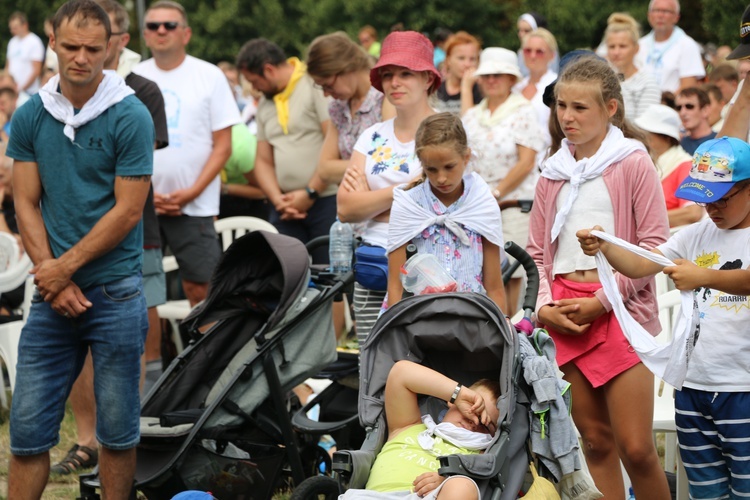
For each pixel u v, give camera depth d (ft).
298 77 42.37
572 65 24.25
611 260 22.11
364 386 23.02
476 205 24.43
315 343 27.89
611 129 24.36
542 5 130.62
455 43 51.98
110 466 25.72
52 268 24.59
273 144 42.80
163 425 26.61
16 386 25.53
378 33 139.44
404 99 28.73
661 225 23.77
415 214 24.44
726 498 22.59
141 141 25.05
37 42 86.84
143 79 35.17
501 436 20.85
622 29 46.50
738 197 21.34
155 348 39.24
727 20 103.14
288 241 28.04
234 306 28.99
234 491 26.84
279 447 27.53
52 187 25.23
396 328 23.26
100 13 24.47
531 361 21.71
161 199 39.91
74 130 25.03
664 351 21.90
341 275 28.48
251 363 26.91
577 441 21.94
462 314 22.43
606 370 24.02
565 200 24.66
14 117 25.46
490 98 40.78
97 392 25.55
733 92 48.47
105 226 24.73
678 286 20.93
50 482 32.09
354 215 28.71
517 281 39.47
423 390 22.47
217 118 40.86
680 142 41.39
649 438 24.07
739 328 21.71
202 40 153.28
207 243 40.73
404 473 21.47
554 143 26.40
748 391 21.74
